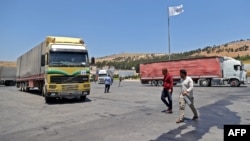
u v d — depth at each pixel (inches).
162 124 394.6
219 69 1453.0
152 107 595.2
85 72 716.7
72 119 457.7
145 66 1843.0
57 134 348.8
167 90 496.4
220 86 1518.2
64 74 693.3
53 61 689.0
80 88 706.2
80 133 350.6
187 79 409.4
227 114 486.3
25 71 1147.9
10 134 357.7
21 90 1330.0
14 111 574.2
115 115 490.0
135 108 581.3
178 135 327.3
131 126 385.4
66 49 707.4
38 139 325.7
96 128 378.3
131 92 1096.8
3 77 2128.4
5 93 1169.4
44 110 580.4
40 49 840.9
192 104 417.1
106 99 797.2
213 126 377.1
